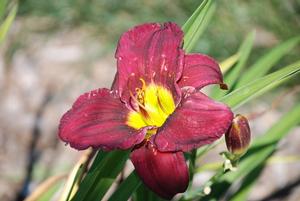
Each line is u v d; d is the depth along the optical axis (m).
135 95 0.50
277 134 0.64
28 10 1.49
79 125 0.47
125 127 0.48
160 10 1.40
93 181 0.50
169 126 0.45
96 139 0.47
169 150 0.44
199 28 0.55
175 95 0.48
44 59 1.42
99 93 0.49
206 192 0.54
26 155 1.16
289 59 1.24
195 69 0.49
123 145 0.46
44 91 1.33
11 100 1.31
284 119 0.65
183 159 0.45
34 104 1.30
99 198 0.50
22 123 1.24
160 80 0.50
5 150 1.17
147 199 0.56
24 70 1.39
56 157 1.15
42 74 1.38
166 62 0.49
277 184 1.07
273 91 1.22
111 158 0.50
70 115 0.48
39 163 1.13
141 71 0.50
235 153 0.49
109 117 0.49
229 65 0.64
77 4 1.46
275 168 1.09
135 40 0.51
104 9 1.45
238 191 0.66
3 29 0.62
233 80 0.63
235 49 1.30
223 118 0.44
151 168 0.45
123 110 0.49
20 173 1.11
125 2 1.44
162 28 0.50
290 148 1.11
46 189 0.62
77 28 1.48
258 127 1.17
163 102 0.50
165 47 0.49
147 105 0.50
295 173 1.08
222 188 0.63
